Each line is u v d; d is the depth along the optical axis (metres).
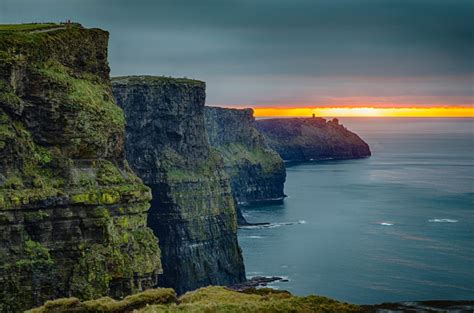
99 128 145.88
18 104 134.62
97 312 79.44
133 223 146.75
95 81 157.50
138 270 143.12
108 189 141.62
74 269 133.25
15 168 132.38
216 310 72.19
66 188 136.00
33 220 131.00
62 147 140.00
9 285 126.38
